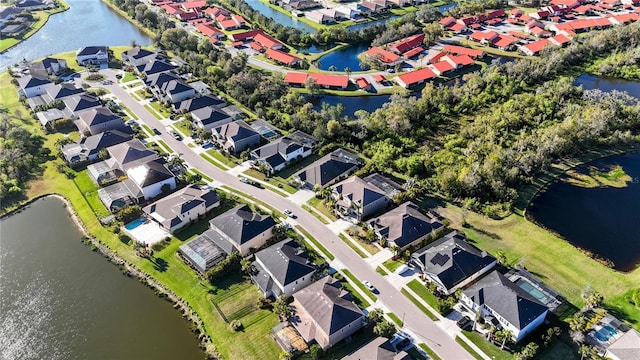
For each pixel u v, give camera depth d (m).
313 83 186.62
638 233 116.06
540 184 132.88
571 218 120.81
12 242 119.00
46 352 91.94
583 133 146.88
